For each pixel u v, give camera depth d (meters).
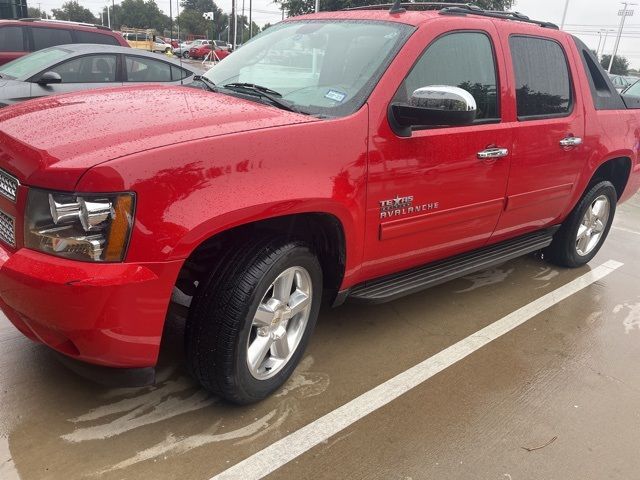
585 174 4.36
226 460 2.36
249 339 2.59
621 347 3.66
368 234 2.88
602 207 4.90
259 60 3.39
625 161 4.86
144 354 2.23
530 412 2.88
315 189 2.51
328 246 2.86
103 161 2.03
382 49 3.00
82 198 2.02
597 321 4.02
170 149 2.12
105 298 2.04
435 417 2.77
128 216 2.04
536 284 4.61
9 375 2.78
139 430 2.48
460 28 3.27
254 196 2.30
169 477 2.24
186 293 2.81
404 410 2.80
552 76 3.96
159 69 8.34
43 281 2.04
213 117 2.47
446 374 3.16
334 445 2.51
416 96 2.73
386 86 2.84
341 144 2.63
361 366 3.16
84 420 2.52
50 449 2.33
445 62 3.17
